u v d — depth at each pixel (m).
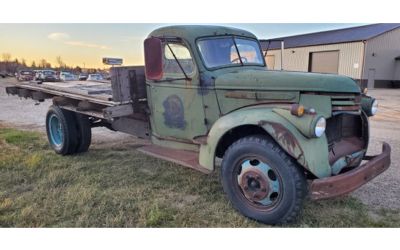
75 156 5.15
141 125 4.49
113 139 6.33
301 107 2.78
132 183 3.97
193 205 3.37
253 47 4.20
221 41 3.80
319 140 2.86
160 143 4.19
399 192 3.64
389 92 20.03
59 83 6.55
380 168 3.05
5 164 4.59
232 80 3.40
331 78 3.13
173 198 3.54
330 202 3.38
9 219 3.03
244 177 3.03
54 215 3.13
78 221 3.01
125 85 4.05
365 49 23.30
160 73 3.34
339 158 3.11
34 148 5.59
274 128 2.81
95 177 4.16
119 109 3.99
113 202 3.41
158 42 3.31
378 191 3.67
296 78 3.14
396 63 25.48
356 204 3.34
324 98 3.05
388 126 7.64
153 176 4.22
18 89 6.36
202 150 3.40
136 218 3.09
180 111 3.84
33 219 3.04
